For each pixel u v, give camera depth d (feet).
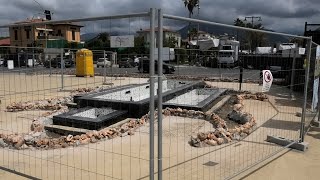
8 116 30.50
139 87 44.70
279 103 38.52
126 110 29.94
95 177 15.67
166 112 30.37
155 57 11.03
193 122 27.81
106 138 22.29
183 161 17.93
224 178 15.23
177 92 39.93
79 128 25.29
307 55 20.48
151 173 11.30
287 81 52.75
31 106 34.09
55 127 25.39
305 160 18.37
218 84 59.93
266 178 15.65
